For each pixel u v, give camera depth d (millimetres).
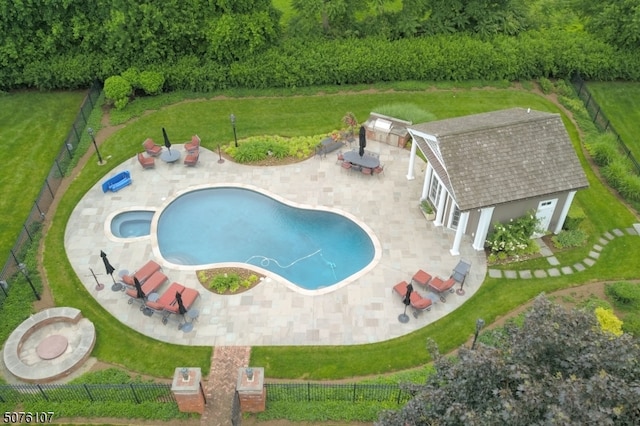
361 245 27516
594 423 11406
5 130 35750
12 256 26078
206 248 27438
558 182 25734
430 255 26750
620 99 39125
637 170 32312
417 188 30891
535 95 38969
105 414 19844
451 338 22828
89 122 35750
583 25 43969
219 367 21734
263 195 30578
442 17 40969
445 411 13562
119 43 36156
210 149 34000
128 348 22562
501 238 26344
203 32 36906
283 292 24844
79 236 27906
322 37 40469
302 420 19641
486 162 25500
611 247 27375
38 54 37500
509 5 41781
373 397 20328
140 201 30094
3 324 23453
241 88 39031
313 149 33688
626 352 13180
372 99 38188
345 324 23438
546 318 14758
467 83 39719
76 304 24359
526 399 12086
